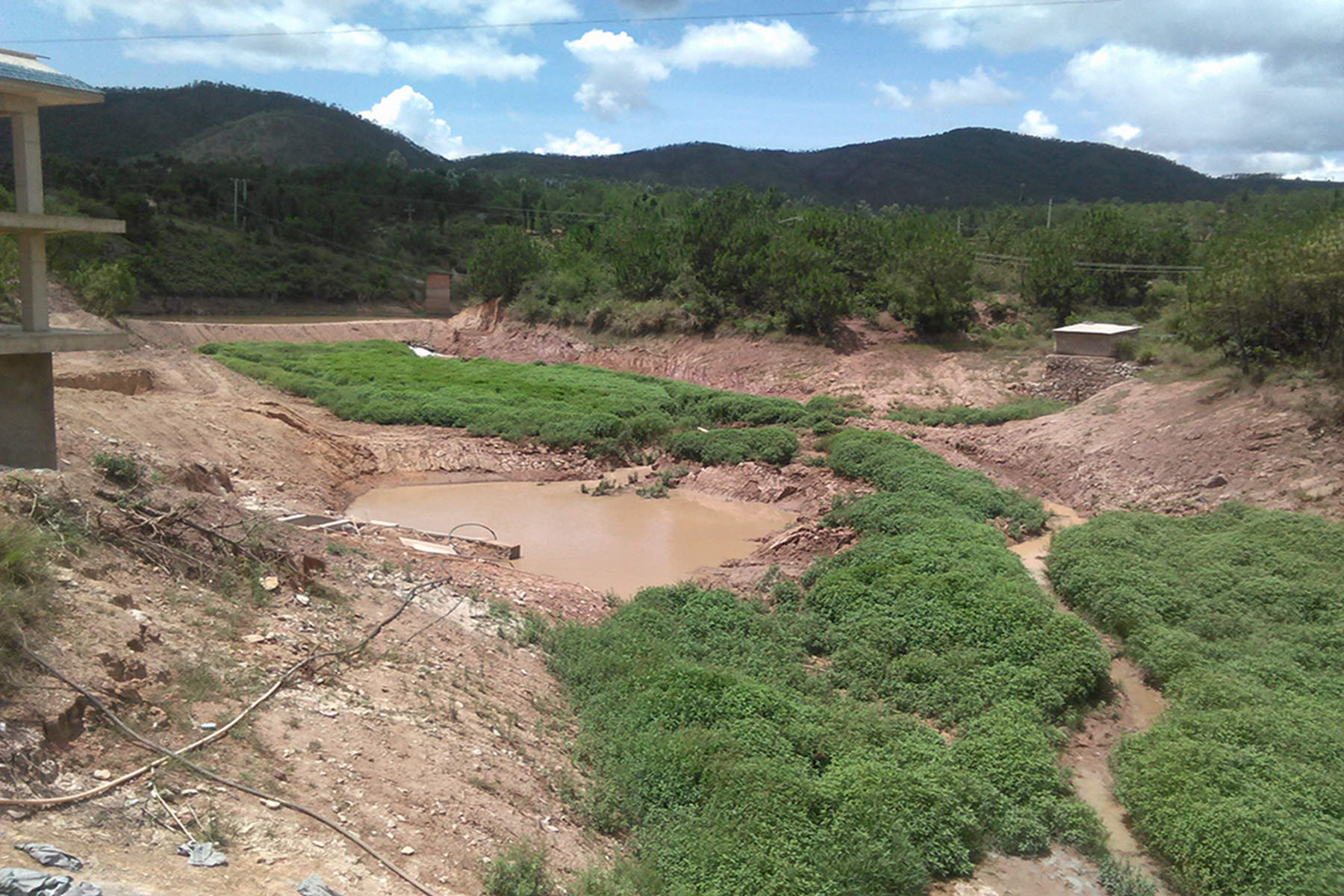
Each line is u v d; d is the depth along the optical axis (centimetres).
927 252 4875
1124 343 3962
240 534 1434
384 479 3130
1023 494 2850
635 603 1852
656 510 2895
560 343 6097
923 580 1866
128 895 625
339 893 726
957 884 1120
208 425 2702
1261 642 1670
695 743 1234
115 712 857
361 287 9219
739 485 3094
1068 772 1359
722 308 5544
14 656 827
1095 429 3095
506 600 1722
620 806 1132
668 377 5297
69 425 1966
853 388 4438
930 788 1208
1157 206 10938
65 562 1052
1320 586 1839
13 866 614
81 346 1251
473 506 2878
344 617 1333
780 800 1141
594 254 7094
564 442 3497
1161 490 2597
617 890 925
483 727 1168
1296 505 2281
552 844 977
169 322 6425
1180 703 1493
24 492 1134
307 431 3153
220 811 788
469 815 941
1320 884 1027
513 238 7106
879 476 2944
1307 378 2606
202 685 965
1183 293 5194
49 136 18425
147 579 1157
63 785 740
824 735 1347
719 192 6231
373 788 916
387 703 1109
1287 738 1305
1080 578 1981
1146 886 1113
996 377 4259
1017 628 1686
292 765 904
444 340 6931
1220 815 1135
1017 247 6538
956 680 1545
